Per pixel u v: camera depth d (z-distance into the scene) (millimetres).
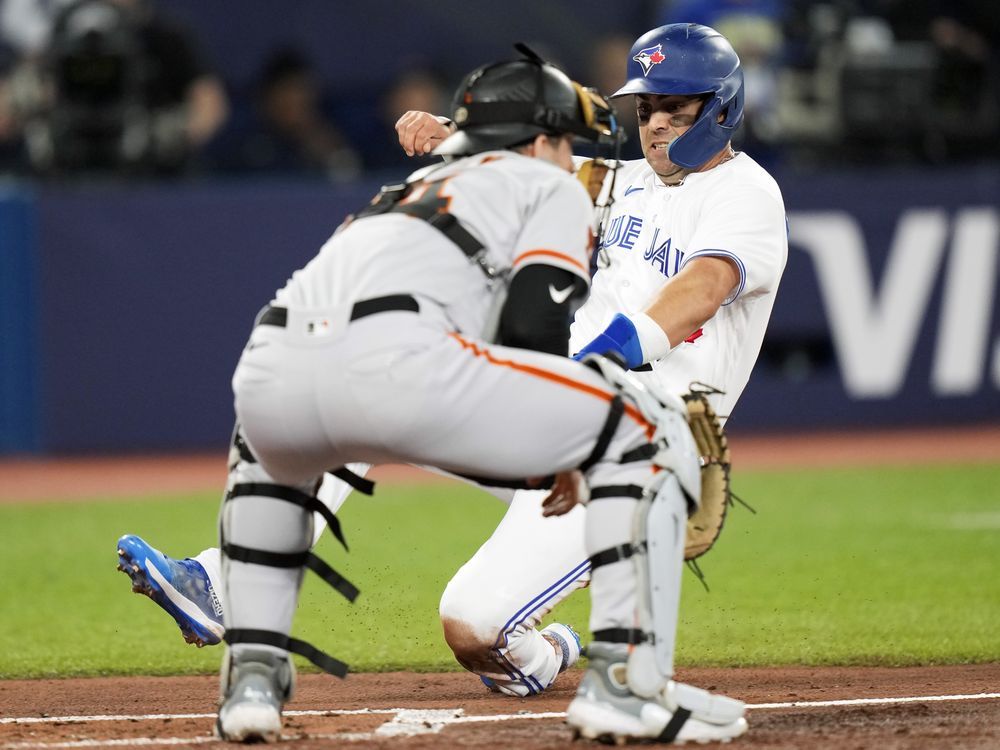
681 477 13164
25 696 16766
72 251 40000
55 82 41750
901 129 43875
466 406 12344
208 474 37906
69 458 40469
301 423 12578
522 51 13758
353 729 14234
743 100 16562
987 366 43625
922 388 43469
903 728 13914
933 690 16219
